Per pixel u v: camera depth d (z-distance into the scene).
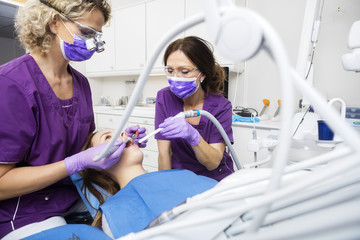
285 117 0.22
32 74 0.87
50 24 0.83
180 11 2.46
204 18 0.27
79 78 1.12
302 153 0.83
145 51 2.79
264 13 2.29
